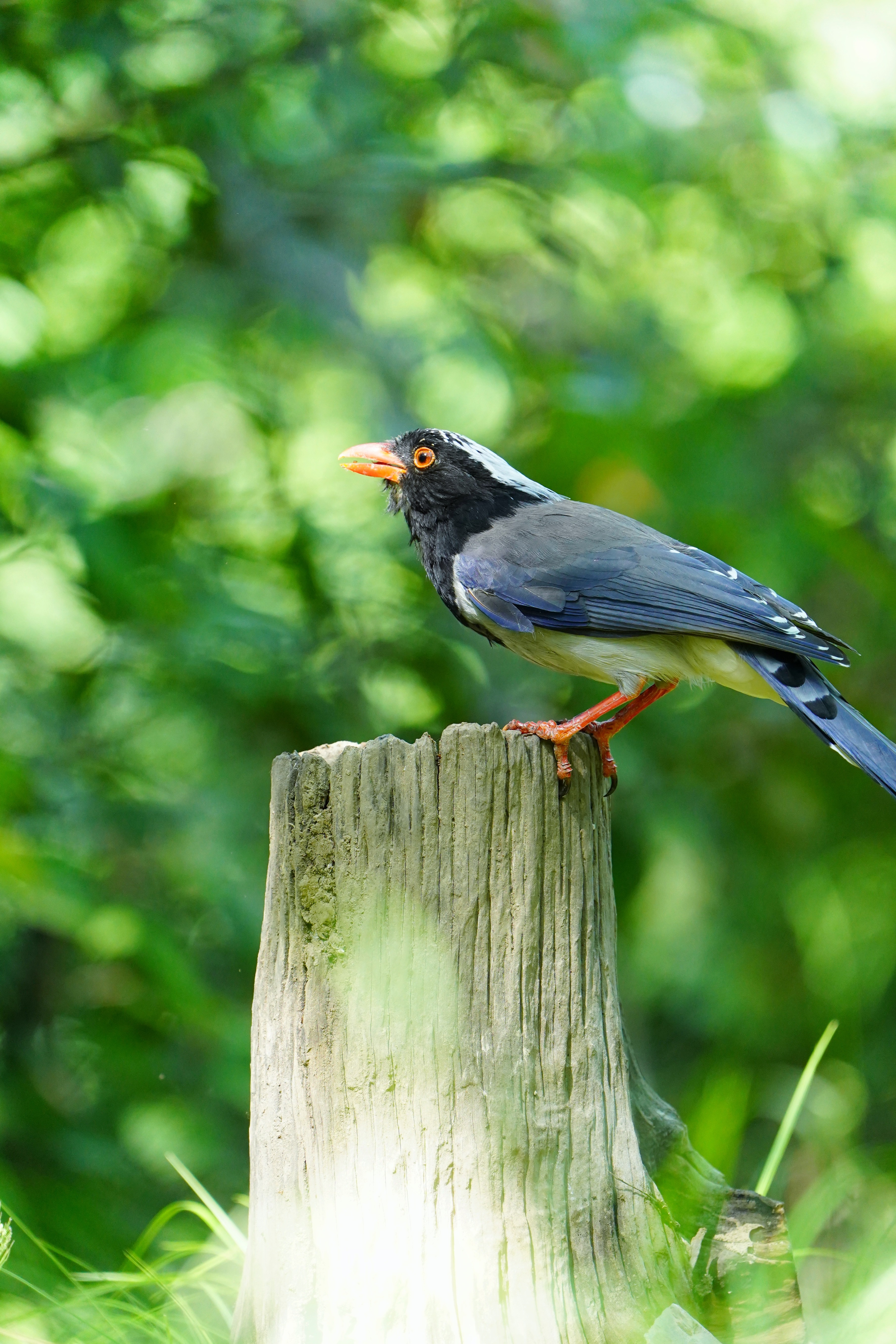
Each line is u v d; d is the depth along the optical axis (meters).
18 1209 10.12
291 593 11.80
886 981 14.95
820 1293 7.82
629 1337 5.50
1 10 10.45
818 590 14.23
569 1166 5.72
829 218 14.22
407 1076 5.62
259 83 11.23
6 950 12.16
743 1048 14.82
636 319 13.88
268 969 5.93
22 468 9.98
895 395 14.40
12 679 11.52
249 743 11.55
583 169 11.34
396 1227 5.48
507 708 12.12
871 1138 14.36
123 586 9.87
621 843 12.73
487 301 13.62
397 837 5.79
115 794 11.33
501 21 10.73
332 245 11.27
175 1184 11.62
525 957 5.79
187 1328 6.36
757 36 11.92
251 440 12.49
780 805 13.32
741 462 12.70
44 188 11.30
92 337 11.62
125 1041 11.77
